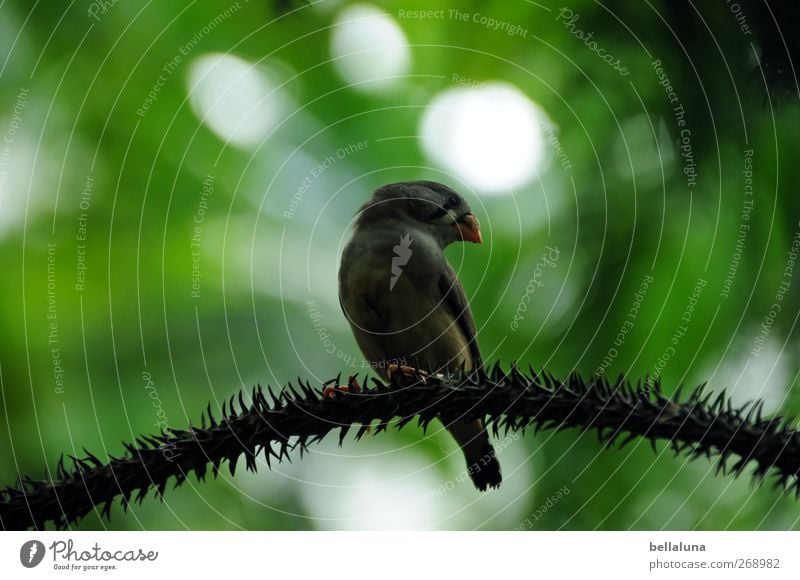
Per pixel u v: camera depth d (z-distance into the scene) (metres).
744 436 5.28
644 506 11.14
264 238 13.23
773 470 5.66
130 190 12.88
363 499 13.02
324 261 13.34
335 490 13.02
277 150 13.41
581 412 5.67
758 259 9.67
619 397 5.57
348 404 6.01
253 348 12.88
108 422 12.17
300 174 13.45
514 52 11.56
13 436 11.79
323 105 13.51
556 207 11.31
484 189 12.17
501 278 11.77
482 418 6.00
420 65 12.76
